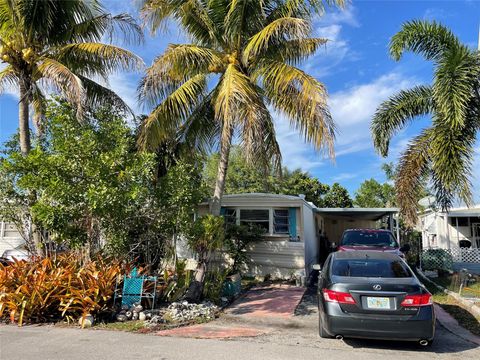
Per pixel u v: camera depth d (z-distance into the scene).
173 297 8.91
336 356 5.49
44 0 11.08
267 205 13.98
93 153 8.52
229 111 9.20
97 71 12.59
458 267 16.58
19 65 11.40
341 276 6.20
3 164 8.48
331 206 34.75
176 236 9.87
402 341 6.23
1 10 11.13
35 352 5.57
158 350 5.70
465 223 21.22
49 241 9.79
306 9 10.66
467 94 10.73
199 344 6.04
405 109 13.18
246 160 9.64
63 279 7.79
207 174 29.05
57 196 8.02
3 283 7.81
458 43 12.10
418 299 5.61
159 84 10.38
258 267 13.57
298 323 7.53
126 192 8.05
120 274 8.24
